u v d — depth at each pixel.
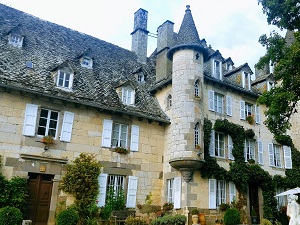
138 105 17.95
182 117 16.88
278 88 13.37
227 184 18.25
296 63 12.32
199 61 18.23
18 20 18.67
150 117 17.39
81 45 20.34
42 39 18.39
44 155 14.13
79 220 13.41
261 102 13.90
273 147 21.81
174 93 17.67
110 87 17.89
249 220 18.08
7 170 13.14
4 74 13.94
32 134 14.01
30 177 13.85
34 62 16.02
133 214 15.28
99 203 15.02
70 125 15.18
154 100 19.47
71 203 14.26
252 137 20.28
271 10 13.41
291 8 12.52
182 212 15.71
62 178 14.29
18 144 13.63
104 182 15.46
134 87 17.95
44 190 14.03
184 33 18.64
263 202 19.52
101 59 20.14
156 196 17.06
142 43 23.45
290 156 22.25
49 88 14.83
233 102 20.11
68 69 15.88
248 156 20.00
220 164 18.02
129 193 16.11
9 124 13.64
